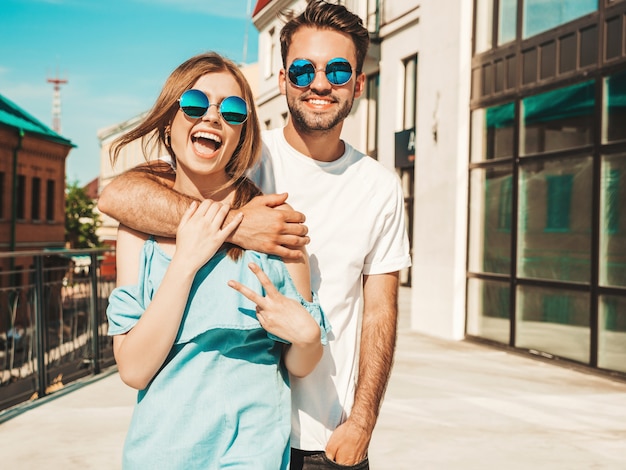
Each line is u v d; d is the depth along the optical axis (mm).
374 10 12219
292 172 1682
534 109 6656
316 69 1584
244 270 1315
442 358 6512
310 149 1677
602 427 4285
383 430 4180
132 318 1286
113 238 41312
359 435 1496
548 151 6469
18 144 25062
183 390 1254
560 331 6297
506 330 7051
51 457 3600
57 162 28328
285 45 1679
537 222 6617
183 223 1256
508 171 7031
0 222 24141
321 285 1638
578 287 6035
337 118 1605
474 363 6277
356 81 1689
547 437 4070
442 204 7898
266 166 1696
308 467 1584
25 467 3447
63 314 5230
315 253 1642
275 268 1343
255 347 1325
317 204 1673
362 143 13422
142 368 1229
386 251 1740
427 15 8219
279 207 1408
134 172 1454
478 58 7516
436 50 8031
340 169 1689
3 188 24359
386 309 1705
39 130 26562
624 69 5512
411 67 11148
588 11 5973
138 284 1304
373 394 1560
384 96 11953
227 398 1265
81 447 3768
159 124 1404
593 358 5844
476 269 7535
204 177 1420
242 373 1293
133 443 1254
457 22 7629
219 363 1279
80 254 5492
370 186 1705
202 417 1248
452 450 3807
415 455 3715
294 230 1348
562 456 3725
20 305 4621
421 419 4426
